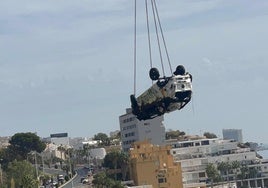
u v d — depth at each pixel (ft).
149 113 280.51
